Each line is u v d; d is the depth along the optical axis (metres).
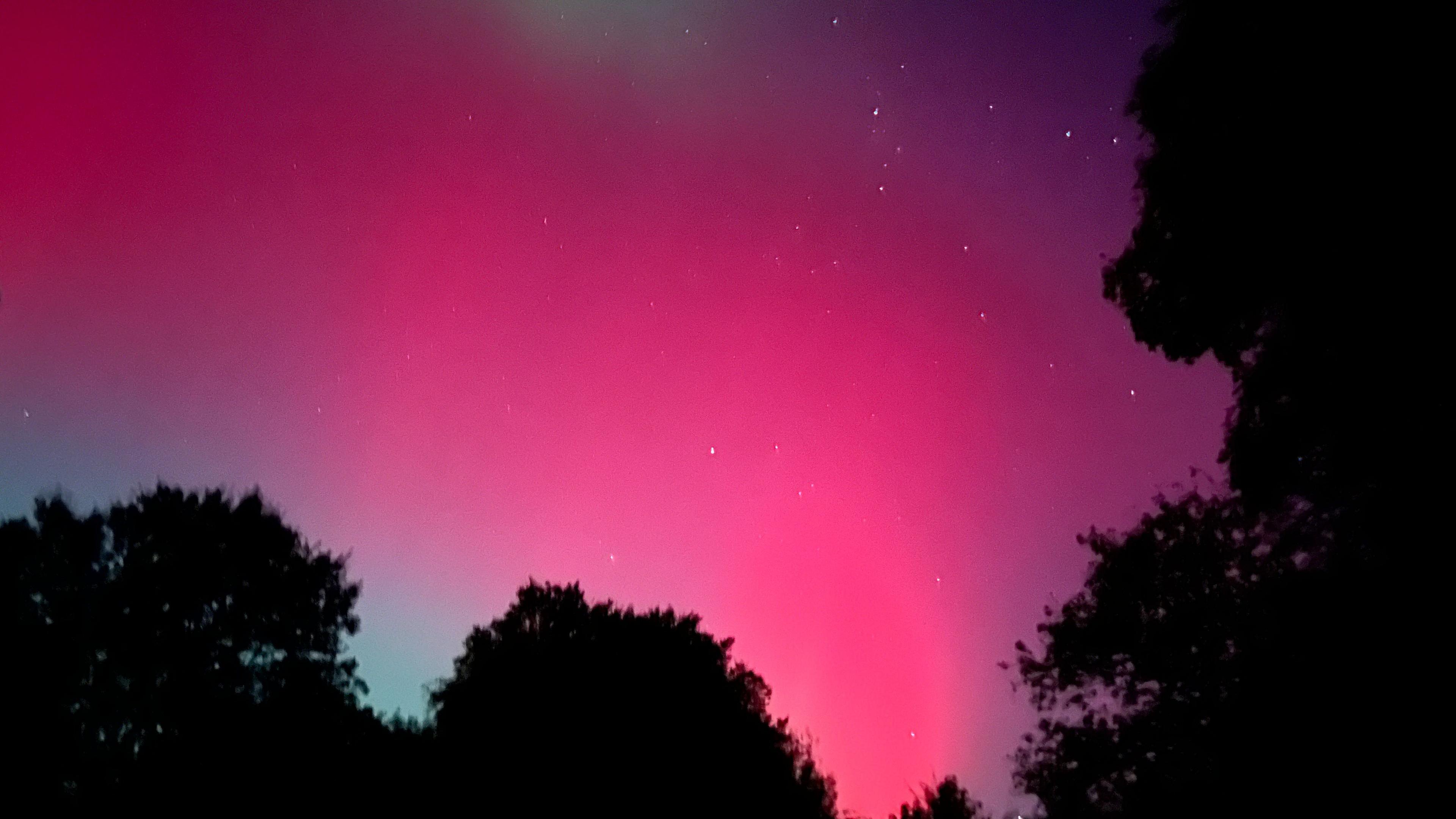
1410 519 6.22
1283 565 7.36
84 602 13.87
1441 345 6.02
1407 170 5.86
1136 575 8.72
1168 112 6.87
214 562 15.45
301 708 14.16
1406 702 6.10
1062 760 9.61
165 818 12.47
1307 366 6.72
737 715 15.39
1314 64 6.05
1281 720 6.81
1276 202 6.45
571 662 14.73
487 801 13.23
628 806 13.70
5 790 11.39
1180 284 7.30
